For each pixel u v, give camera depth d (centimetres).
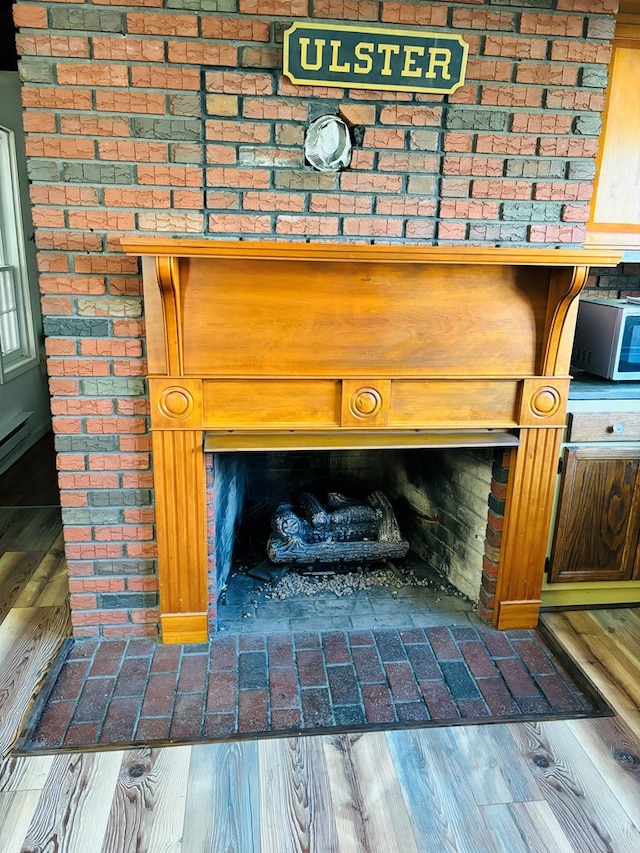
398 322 194
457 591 254
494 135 188
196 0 168
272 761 170
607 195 229
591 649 221
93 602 215
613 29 183
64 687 195
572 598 246
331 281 188
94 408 196
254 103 176
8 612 236
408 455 285
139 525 208
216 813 154
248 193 183
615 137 223
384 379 198
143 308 188
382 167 186
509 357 204
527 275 196
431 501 271
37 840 147
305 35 171
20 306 447
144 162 178
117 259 184
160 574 210
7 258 432
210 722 183
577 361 258
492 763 171
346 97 180
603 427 223
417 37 175
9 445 411
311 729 181
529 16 179
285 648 216
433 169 189
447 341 199
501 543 223
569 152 192
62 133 174
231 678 201
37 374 471
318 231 189
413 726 183
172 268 169
